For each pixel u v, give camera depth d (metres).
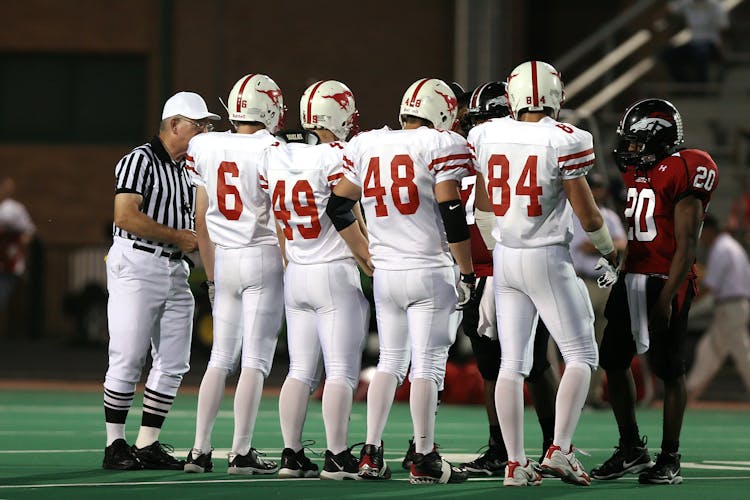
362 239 26.33
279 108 28.03
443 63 94.88
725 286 51.34
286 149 26.89
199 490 24.50
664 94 70.94
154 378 29.12
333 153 26.42
